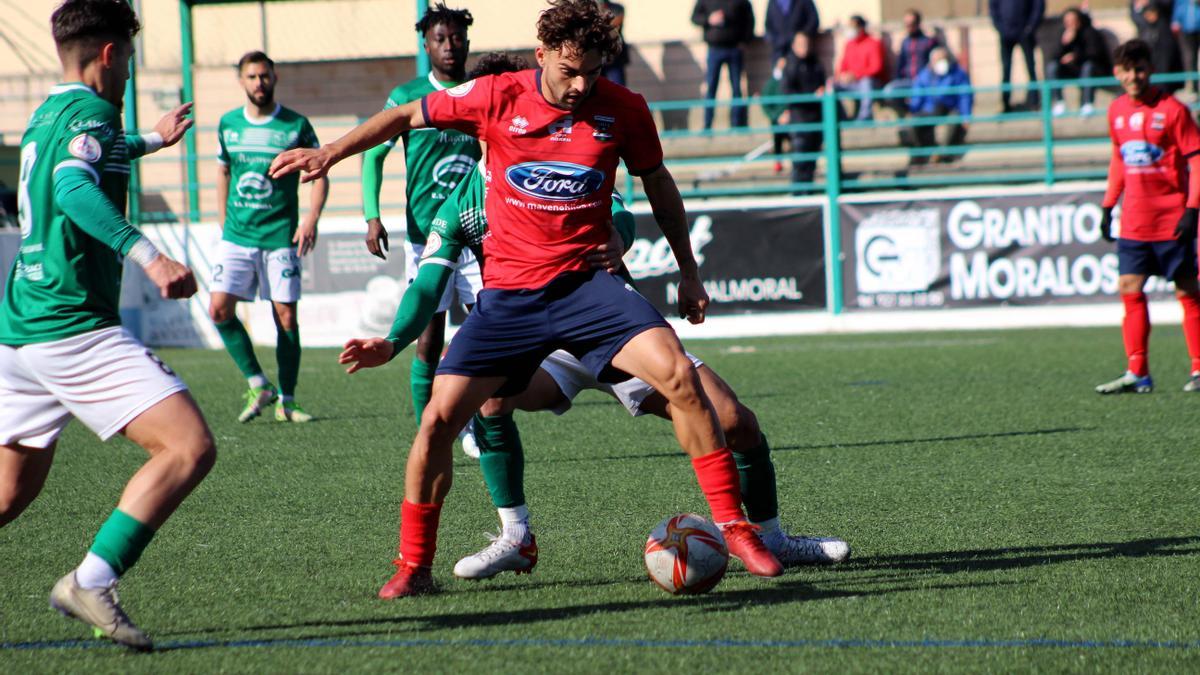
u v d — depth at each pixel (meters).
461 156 16.17
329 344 35.03
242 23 44.19
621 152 9.34
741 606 8.98
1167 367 24.59
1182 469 14.37
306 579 10.07
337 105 44.34
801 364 27.11
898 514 12.37
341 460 16.27
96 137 7.92
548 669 7.55
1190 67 39.44
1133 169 20.50
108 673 7.60
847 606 8.93
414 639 8.26
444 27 15.89
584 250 9.20
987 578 9.71
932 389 22.33
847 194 38.06
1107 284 34.22
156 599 9.46
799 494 13.50
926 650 7.86
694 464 9.31
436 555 10.96
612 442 17.19
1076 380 23.03
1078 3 45.34
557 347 9.27
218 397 23.62
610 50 8.66
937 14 44.91
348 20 43.50
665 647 7.97
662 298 35.25
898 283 34.78
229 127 19.88
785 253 35.03
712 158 42.81
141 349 8.14
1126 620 8.48
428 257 9.63
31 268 8.07
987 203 34.53
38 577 10.31
